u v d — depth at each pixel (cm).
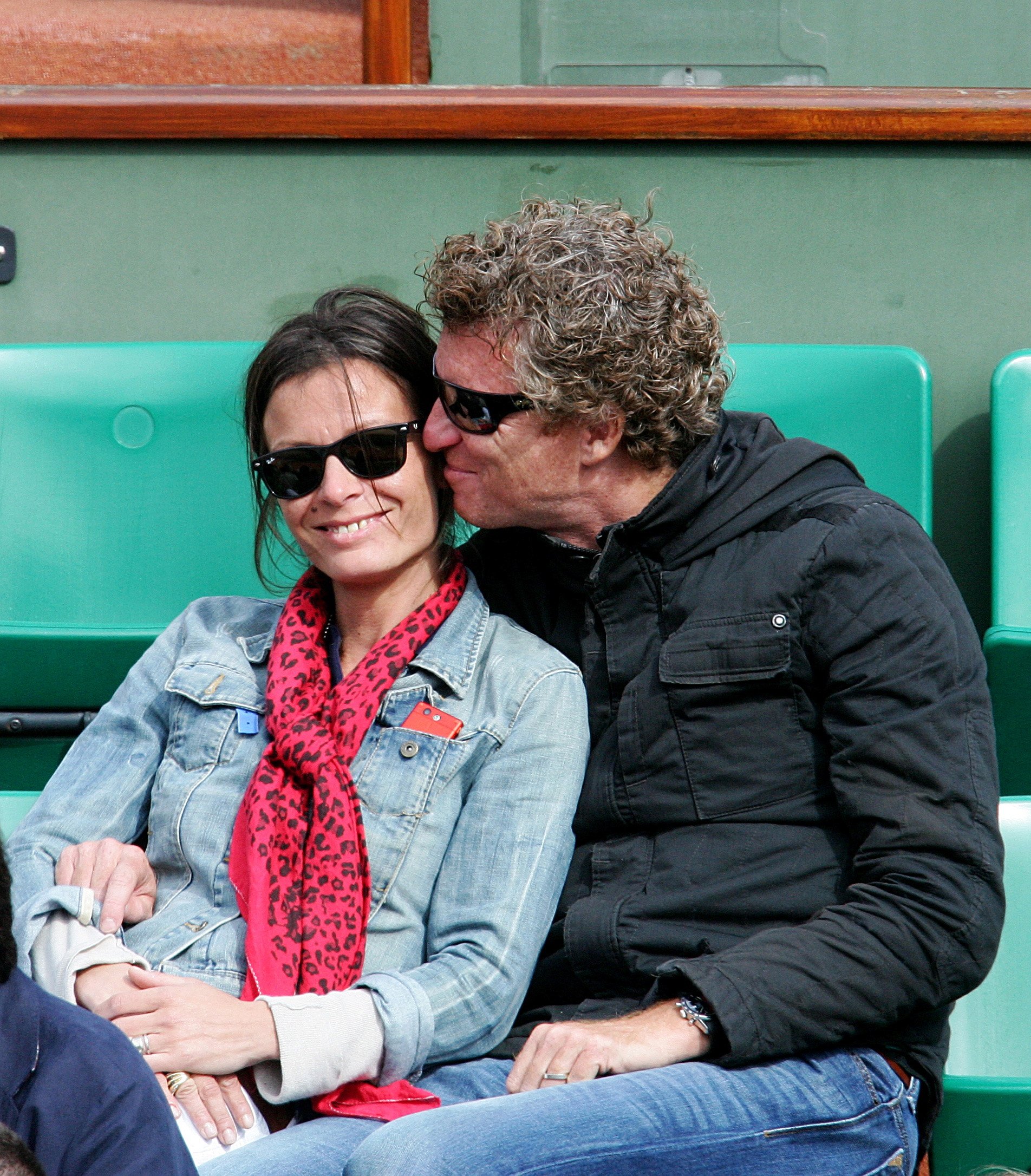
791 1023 626
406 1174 559
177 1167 466
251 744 768
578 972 706
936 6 1102
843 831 695
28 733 988
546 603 800
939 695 671
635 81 1116
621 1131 595
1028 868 853
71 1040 471
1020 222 1096
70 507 1056
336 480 743
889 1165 647
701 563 733
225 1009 650
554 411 719
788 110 1083
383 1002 658
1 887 483
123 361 1086
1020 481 1015
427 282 773
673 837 713
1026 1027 816
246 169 1120
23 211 1132
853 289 1106
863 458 1024
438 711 750
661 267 745
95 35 1162
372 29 1136
